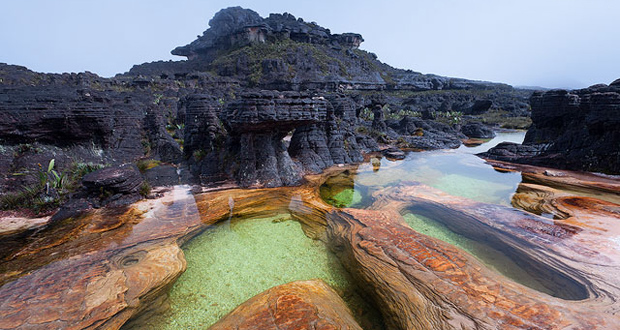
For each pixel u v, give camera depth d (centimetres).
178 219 1023
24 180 1131
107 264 728
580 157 1909
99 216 1005
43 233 879
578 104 2191
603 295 651
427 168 2091
